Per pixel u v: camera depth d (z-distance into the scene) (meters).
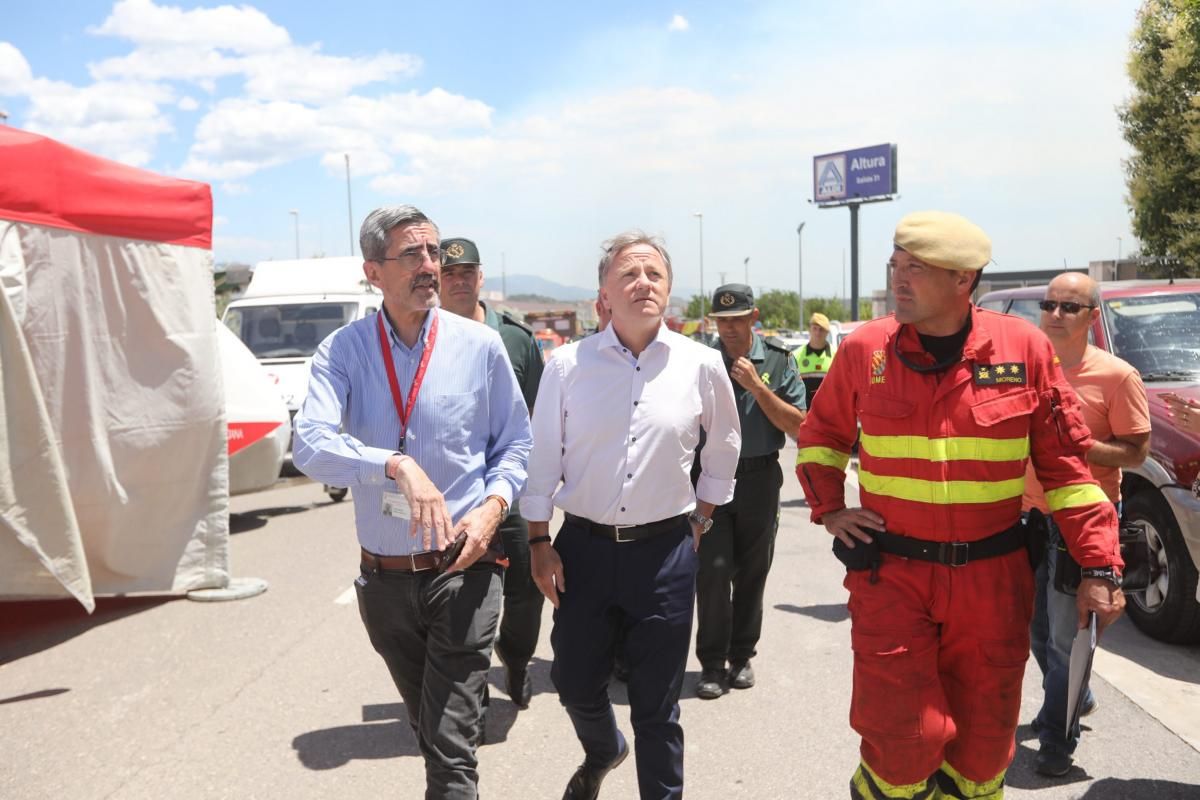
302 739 4.38
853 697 2.85
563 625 3.22
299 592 7.07
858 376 2.87
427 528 2.75
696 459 4.41
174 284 6.78
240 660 5.54
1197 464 5.00
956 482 2.70
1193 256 17.41
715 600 4.68
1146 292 6.46
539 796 3.80
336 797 3.81
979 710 2.79
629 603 3.15
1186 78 16.98
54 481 5.93
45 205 6.08
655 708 3.13
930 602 2.74
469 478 3.11
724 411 3.41
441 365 3.09
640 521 3.16
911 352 2.78
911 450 2.73
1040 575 4.10
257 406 9.51
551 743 4.32
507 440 3.20
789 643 5.60
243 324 13.92
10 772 4.11
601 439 3.16
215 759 4.19
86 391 6.36
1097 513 2.72
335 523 10.02
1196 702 4.52
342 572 7.69
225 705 4.83
